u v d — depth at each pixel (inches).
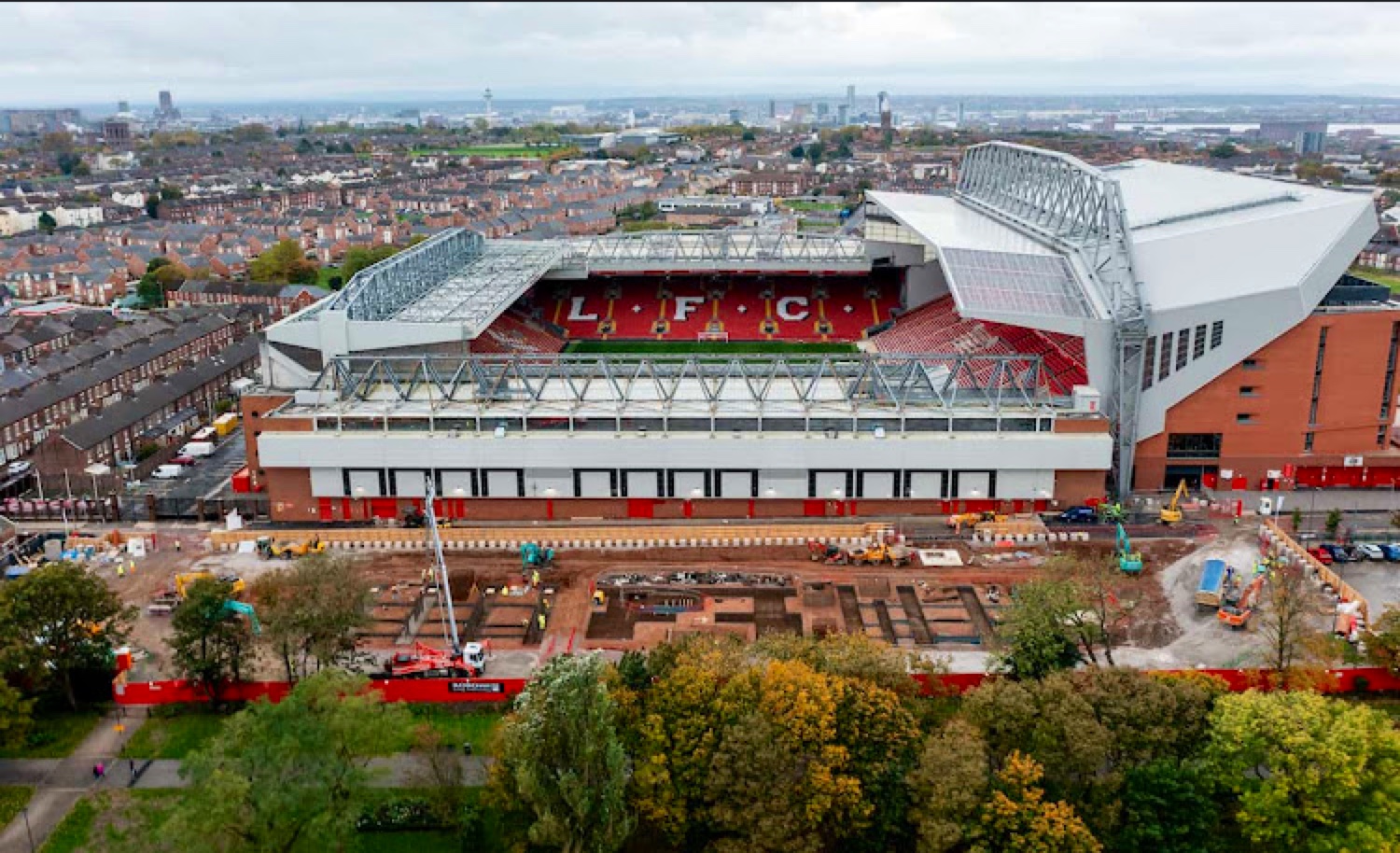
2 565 4749.0
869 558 4648.1
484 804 2970.0
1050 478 5049.2
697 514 5137.8
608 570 4613.7
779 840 2701.8
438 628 4153.5
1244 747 2797.7
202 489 5826.8
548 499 5142.7
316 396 5300.2
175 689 3656.5
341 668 3565.5
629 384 5428.2
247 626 4010.8
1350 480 5487.2
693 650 3230.8
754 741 2758.4
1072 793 2844.5
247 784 2605.8
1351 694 3595.0
